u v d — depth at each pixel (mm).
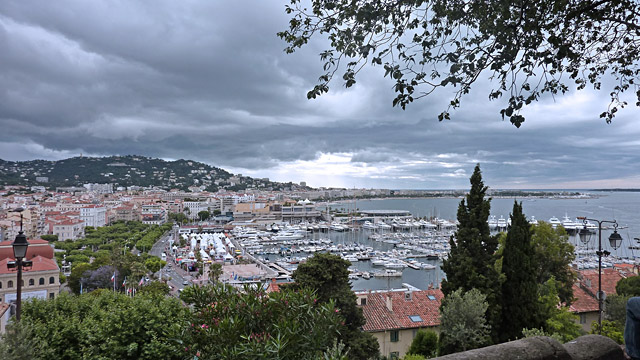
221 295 9328
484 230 30156
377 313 37031
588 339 5656
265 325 8773
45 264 65625
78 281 78500
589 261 108875
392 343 35062
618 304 30391
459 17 6465
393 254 130000
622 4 6270
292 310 9062
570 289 37156
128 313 25719
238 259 130375
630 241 155000
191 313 9094
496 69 6332
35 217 151125
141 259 92812
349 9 6633
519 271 28625
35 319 26328
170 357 24641
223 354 7625
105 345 24312
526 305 28078
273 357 7598
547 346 5148
